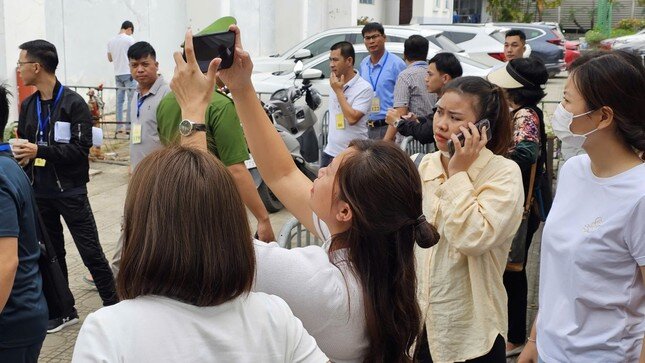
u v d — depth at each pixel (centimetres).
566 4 4597
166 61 1513
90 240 478
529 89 383
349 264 175
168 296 143
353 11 2227
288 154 229
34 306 284
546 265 232
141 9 1395
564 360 224
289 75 1077
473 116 263
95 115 1005
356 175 174
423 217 182
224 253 143
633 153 214
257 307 151
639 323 214
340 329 170
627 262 210
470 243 245
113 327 138
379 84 704
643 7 4316
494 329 258
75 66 1199
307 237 338
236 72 218
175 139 192
